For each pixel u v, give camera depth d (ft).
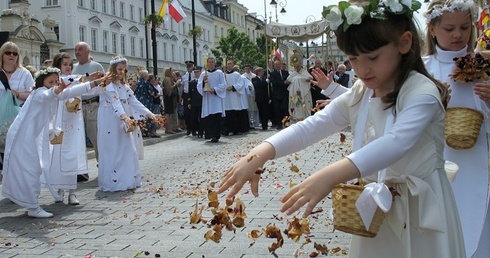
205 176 31.35
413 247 7.57
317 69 11.96
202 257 15.56
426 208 7.39
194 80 60.70
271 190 25.34
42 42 124.57
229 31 211.20
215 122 53.57
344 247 15.89
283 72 68.13
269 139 8.03
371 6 7.19
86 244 17.75
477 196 11.73
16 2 118.73
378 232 7.73
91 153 44.37
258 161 7.70
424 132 7.48
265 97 68.08
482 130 12.10
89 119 34.45
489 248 11.81
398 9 7.17
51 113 23.31
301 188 6.77
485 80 12.14
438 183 7.63
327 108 8.54
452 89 12.48
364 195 7.07
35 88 23.04
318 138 8.46
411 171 7.61
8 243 18.01
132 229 19.53
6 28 116.06
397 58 7.51
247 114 64.03
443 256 7.38
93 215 22.33
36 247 17.61
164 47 207.21
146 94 59.47
